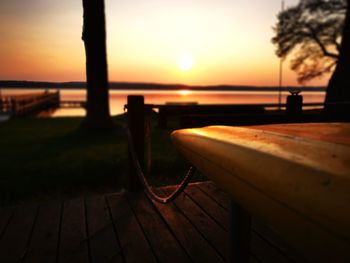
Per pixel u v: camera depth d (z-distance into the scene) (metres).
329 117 3.38
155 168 3.96
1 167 4.97
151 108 3.35
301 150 0.85
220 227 2.31
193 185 3.28
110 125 9.83
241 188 0.88
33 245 2.06
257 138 1.11
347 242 0.51
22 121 14.76
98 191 3.79
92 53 9.09
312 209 0.59
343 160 0.71
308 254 0.63
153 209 2.66
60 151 6.42
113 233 2.23
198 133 1.40
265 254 1.95
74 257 1.92
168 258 1.90
